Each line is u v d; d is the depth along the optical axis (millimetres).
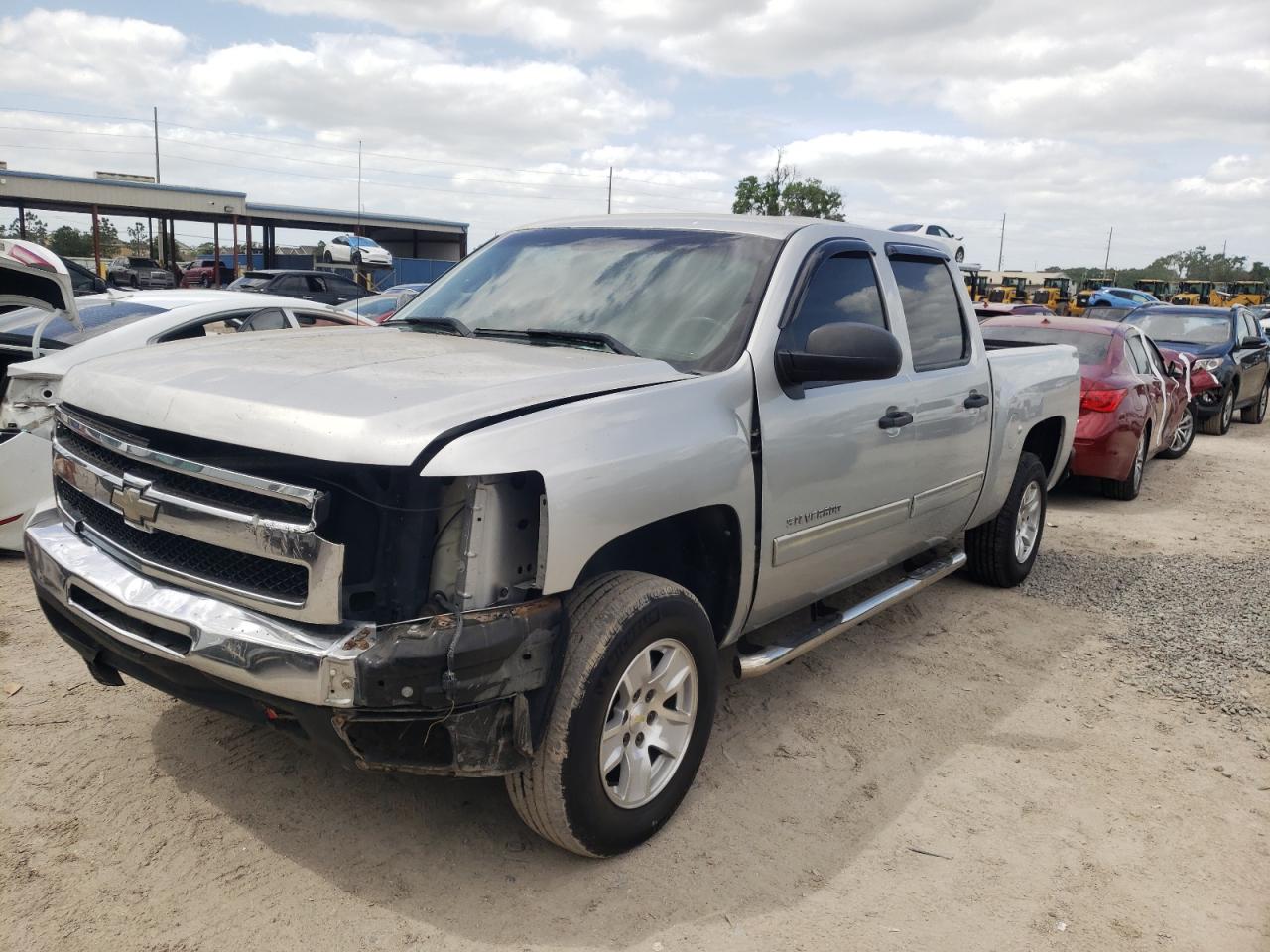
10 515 5414
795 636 3939
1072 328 9680
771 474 3482
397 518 2596
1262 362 16562
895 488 4305
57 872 2887
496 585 2654
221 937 2662
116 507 2898
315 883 2908
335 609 2523
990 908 2992
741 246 3887
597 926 2797
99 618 2918
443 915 2803
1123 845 3375
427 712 2578
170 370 3027
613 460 2834
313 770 3516
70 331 6418
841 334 3424
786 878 3080
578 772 2830
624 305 3764
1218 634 5539
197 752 3592
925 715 4320
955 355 4914
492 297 4059
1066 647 5262
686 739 3256
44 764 3465
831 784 3672
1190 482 10828
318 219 46219
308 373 2916
